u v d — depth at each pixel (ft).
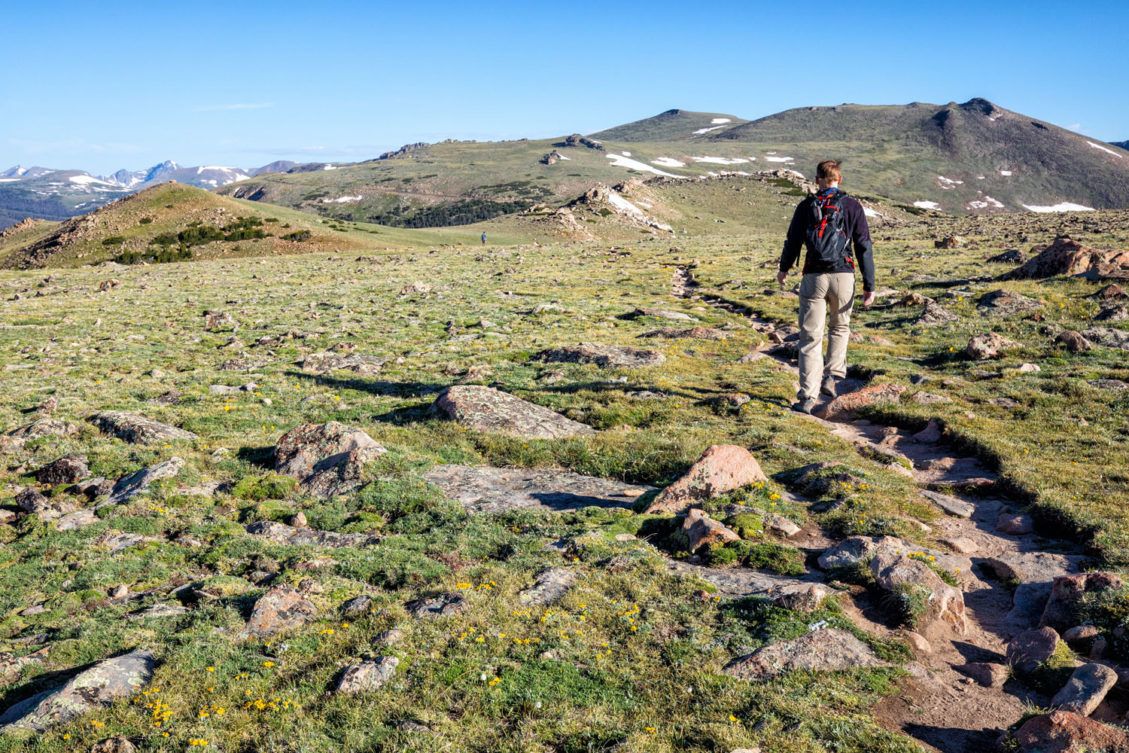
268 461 53.93
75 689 25.32
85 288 200.13
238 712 23.99
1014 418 55.11
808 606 27.84
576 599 30.27
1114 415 53.36
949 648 26.48
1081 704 21.26
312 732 22.47
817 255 49.67
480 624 28.53
